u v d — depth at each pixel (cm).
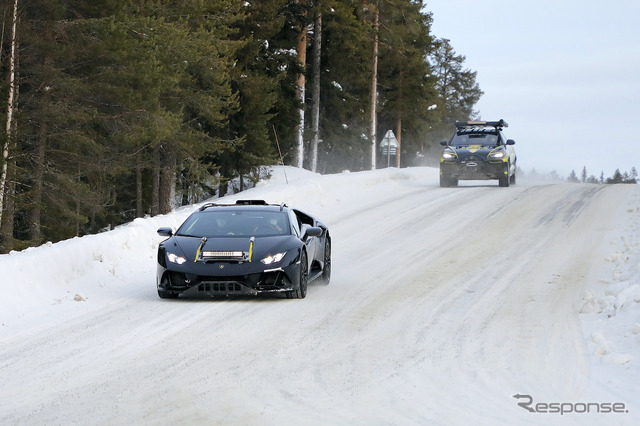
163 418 930
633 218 3394
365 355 1294
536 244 2867
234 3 5200
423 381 1123
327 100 8006
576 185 5309
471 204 4159
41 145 3931
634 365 1169
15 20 3572
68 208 4203
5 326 1543
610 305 1636
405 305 1792
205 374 1156
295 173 6450
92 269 2172
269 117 5725
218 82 4938
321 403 1002
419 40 10238
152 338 1421
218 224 1967
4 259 1881
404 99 10188
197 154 5047
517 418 940
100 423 910
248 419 927
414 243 2962
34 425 905
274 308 1741
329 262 2198
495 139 5200
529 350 1327
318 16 6506
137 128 3981
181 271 1788
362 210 4072
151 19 4250
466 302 1828
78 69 3953
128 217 7838
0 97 3559
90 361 1241
